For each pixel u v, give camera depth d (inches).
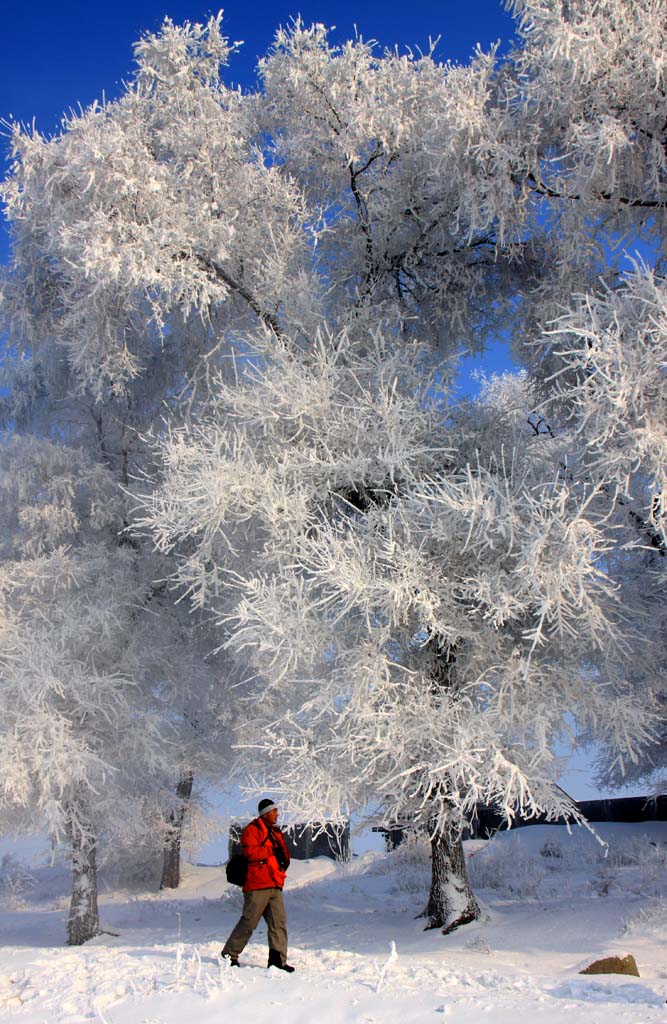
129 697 543.2
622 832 728.3
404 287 553.0
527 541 366.3
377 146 499.2
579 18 389.7
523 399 561.3
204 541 454.3
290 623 388.5
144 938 494.3
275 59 500.1
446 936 409.1
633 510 404.8
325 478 442.0
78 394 574.9
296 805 380.2
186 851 797.2
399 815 440.8
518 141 413.1
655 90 377.1
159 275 446.9
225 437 436.8
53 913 735.1
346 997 234.2
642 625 424.5
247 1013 219.3
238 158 497.0
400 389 469.7
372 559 407.2
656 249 445.4
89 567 529.7
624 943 341.7
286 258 504.1
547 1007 214.4
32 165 466.6
